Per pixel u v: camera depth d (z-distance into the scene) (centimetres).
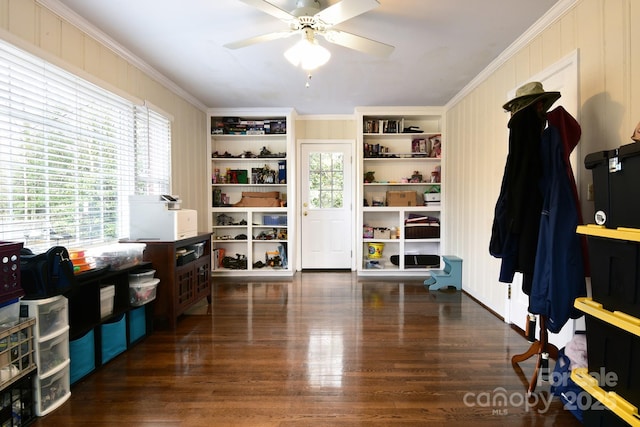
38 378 163
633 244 126
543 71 238
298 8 197
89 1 212
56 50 216
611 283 137
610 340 137
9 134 187
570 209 168
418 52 288
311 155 500
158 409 171
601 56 189
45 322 169
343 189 504
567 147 181
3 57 181
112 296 228
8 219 188
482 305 339
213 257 468
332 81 358
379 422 161
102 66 258
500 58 294
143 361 223
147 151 317
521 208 184
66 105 224
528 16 231
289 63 309
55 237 218
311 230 504
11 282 149
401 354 231
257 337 261
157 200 280
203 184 454
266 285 423
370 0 169
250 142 496
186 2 214
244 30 251
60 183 221
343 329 277
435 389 189
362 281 442
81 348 198
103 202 262
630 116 171
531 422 161
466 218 383
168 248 273
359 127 460
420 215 489
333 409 171
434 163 494
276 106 455
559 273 166
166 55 292
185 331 274
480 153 343
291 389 189
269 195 476
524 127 186
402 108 457
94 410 170
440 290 398
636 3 167
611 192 136
